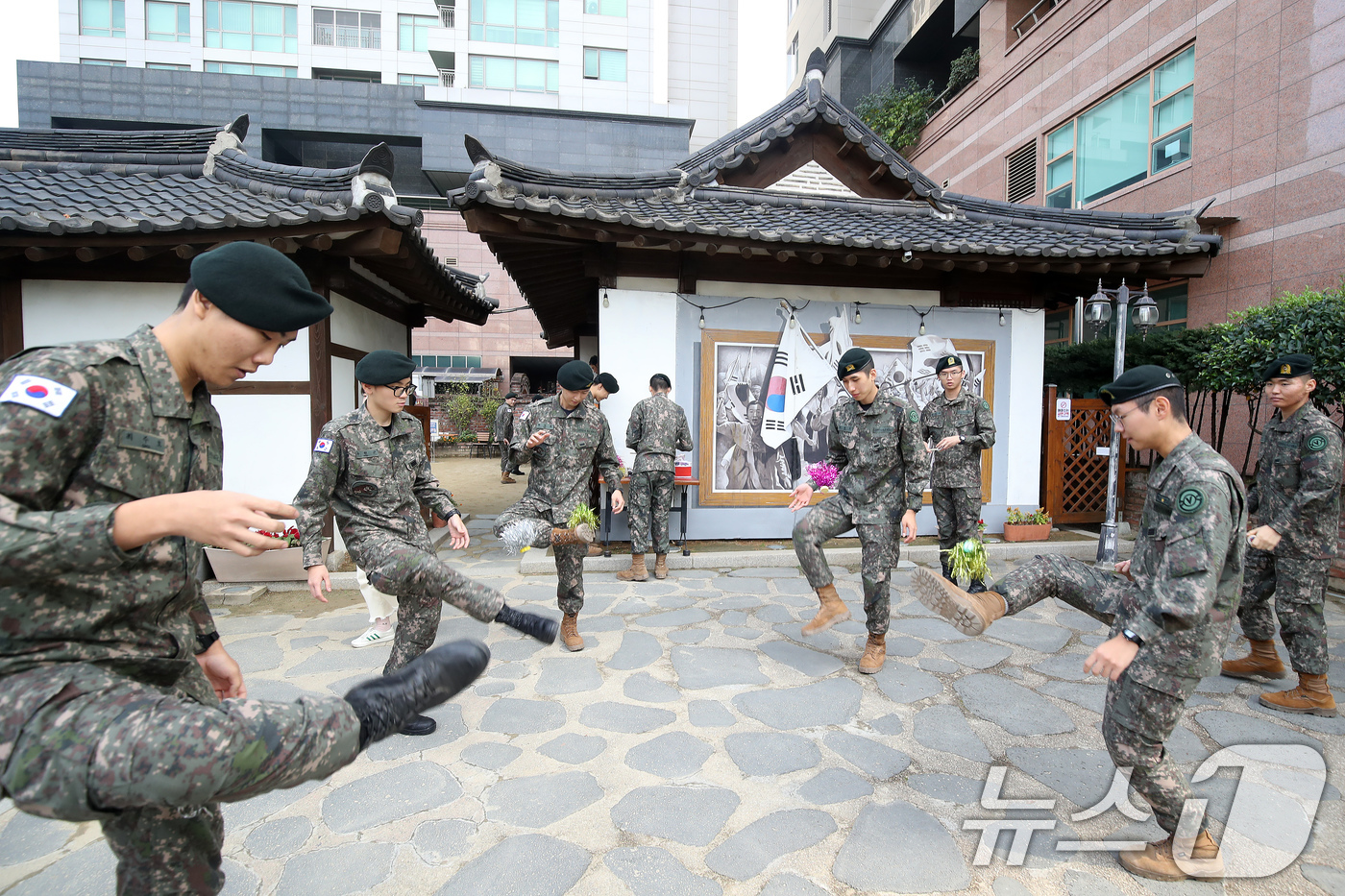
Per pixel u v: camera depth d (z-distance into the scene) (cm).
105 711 103
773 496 682
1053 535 723
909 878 204
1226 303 895
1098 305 625
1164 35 991
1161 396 204
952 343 705
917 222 755
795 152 786
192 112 2830
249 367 139
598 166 2958
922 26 1761
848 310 686
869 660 368
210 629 163
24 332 532
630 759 276
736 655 395
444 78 3262
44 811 101
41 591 113
